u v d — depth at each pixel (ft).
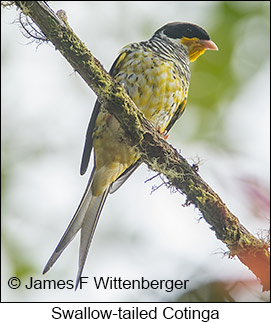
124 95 26.81
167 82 33.24
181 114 35.91
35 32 26.16
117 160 32.48
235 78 39.04
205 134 38.96
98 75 26.35
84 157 33.71
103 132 32.12
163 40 35.94
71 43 25.76
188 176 27.14
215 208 26.55
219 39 39.11
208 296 27.32
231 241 26.23
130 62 33.12
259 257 25.99
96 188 32.94
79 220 32.19
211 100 39.09
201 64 38.99
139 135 27.22
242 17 39.22
